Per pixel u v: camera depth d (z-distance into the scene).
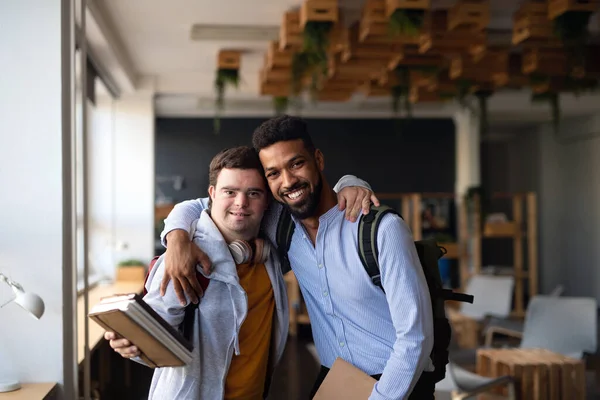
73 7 3.25
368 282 2.09
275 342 2.24
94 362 6.38
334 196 2.23
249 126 10.27
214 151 10.19
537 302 6.12
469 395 4.64
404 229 2.06
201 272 2.03
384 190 10.49
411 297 2.00
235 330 2.04
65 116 3.19
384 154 10.49
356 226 2.10
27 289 3.08
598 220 10.43
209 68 8.35
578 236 11.07
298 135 2.06
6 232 3.08
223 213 2.07
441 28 5.69
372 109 10.08
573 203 11.20
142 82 8.59
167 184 10.12
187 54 7.52
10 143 3.09
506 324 6.97
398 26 5.16
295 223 2.23
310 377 6.69
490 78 7.40
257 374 2.15
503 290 7.35
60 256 3.10
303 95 9.12
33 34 3.11
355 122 10.48
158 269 2.06
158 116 10.14
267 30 6.53
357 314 2.15
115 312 1.76
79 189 7.27
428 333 2.01
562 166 11.51
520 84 7.69
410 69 6.94
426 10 5.16
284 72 7.36
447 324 2.25
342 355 2.20
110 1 5.59
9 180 3.09
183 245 2.01
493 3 5.66
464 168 10.12
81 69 3.58
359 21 6.04
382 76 7.23
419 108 10.10
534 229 9.95
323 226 2.16
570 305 5.95
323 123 10.45
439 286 2.26
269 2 5.67
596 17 6.05
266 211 2.28
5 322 3.07
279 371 6.95
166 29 6.48
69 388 3.20
